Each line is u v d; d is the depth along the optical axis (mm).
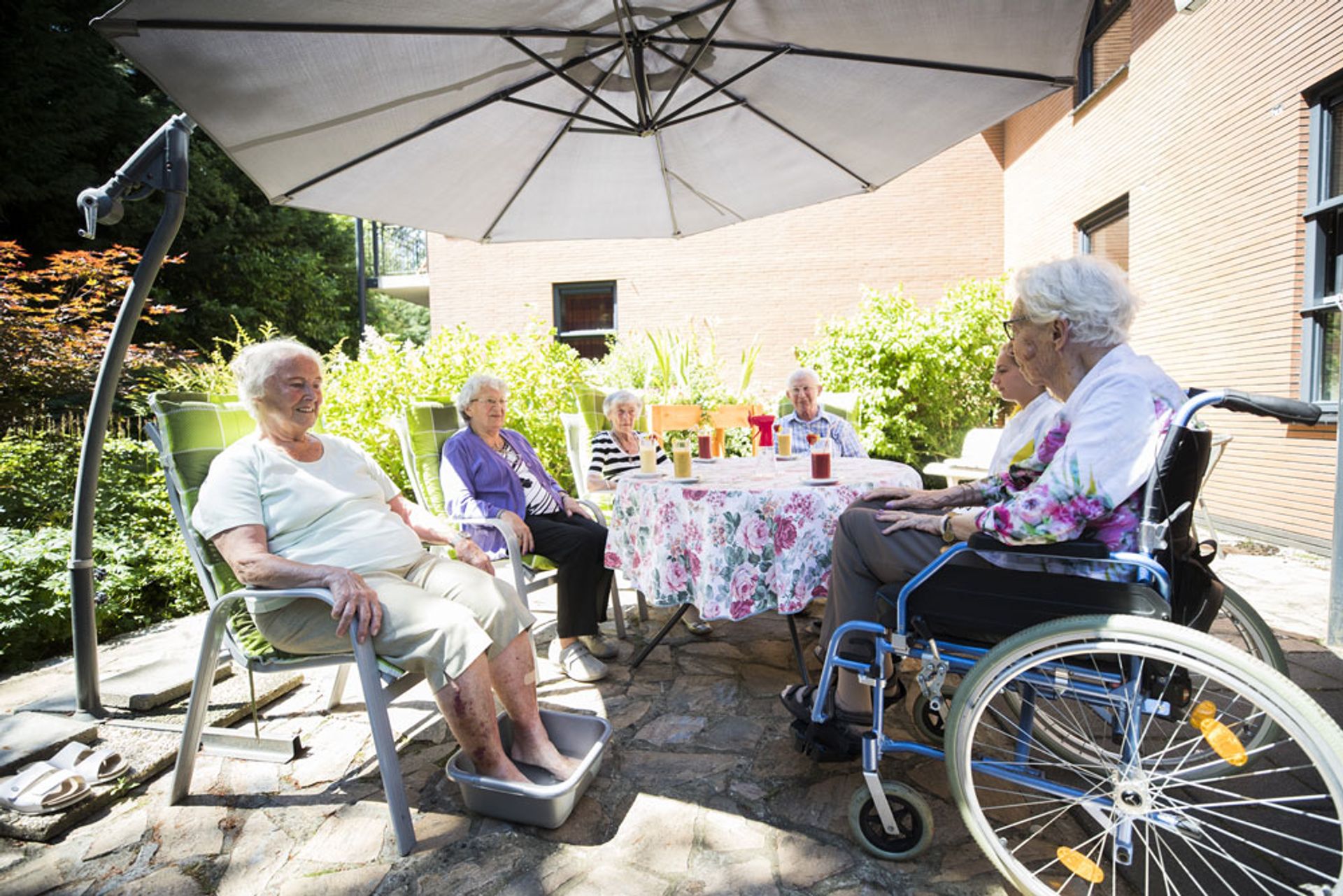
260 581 1789
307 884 1558
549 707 2443
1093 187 6734
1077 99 7105
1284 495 4539
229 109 2170
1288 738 2055
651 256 9234
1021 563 1472
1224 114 4984
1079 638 1311
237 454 1946
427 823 1774
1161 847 1621
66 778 1833
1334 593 2738
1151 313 5848
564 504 3172
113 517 4258
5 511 4055
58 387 6520
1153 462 1365
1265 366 4656
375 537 2031
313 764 2084
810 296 8977
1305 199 4375
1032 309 1529
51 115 10570
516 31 2223
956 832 1689
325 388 5086
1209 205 5148
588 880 1543
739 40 2430
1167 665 1366
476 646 1734
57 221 11008
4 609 3004
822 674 1765
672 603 2385
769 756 2066
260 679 2652
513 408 5266
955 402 7605
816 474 2398
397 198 2984
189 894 1533
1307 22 4273
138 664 2955
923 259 8898
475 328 9555
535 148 2941
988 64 2430
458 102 2535
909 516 1675
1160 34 5672
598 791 1898
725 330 9109
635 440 3729
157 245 2260
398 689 1802
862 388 7508
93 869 1621
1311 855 1574
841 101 2729
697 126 2920
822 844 1650
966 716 1416
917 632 1555
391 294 14844
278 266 15188
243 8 1785
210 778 2018
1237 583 3664
